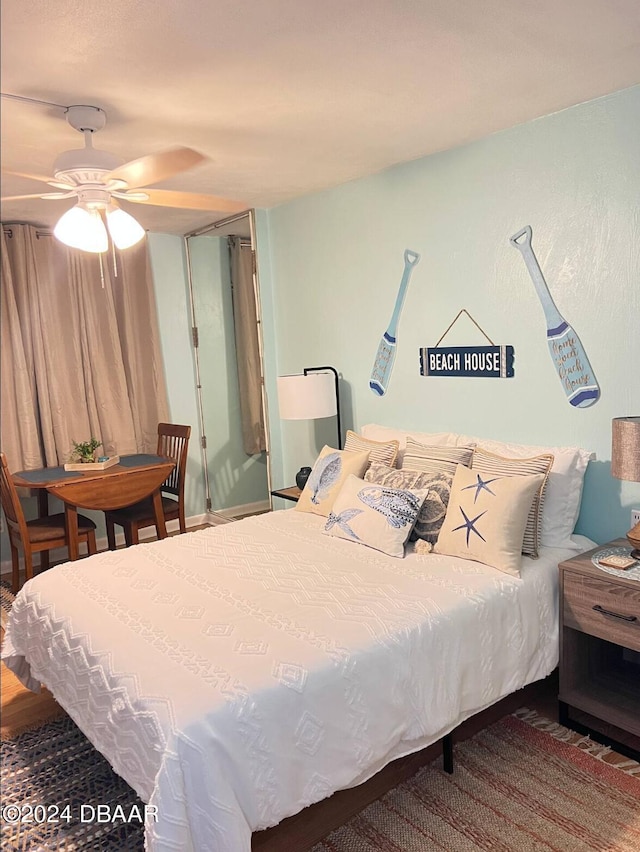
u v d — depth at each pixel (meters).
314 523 3.08
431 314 3.25
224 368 4.81
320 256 3.89
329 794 1.76
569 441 2.73
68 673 2.11
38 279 4.08
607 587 2.18
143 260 4.75
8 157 2.69
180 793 1.51
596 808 1.97
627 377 2.49
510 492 2.42
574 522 2.64
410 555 2.57
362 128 2.63
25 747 2.43
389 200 3.38
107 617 2.15
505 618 2.24
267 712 1.65
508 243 2.83
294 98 2.25
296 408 3.56
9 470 3.63
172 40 1.76
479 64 2.06
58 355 4.22
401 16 1.71
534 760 2.21
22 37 1.69
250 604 2.17
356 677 1.82
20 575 4.34
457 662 2.07
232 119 2.43
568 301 2.65
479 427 3.10
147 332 4.81
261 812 1.62
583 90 2.35
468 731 2.39
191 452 5.19
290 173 3.31
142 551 2.79
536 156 2.67
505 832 1.89
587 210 2.53
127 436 4.64
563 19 1.78
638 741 2.27
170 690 1.68
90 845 1.93
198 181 3.39
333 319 3.88
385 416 3.62
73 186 2.29
